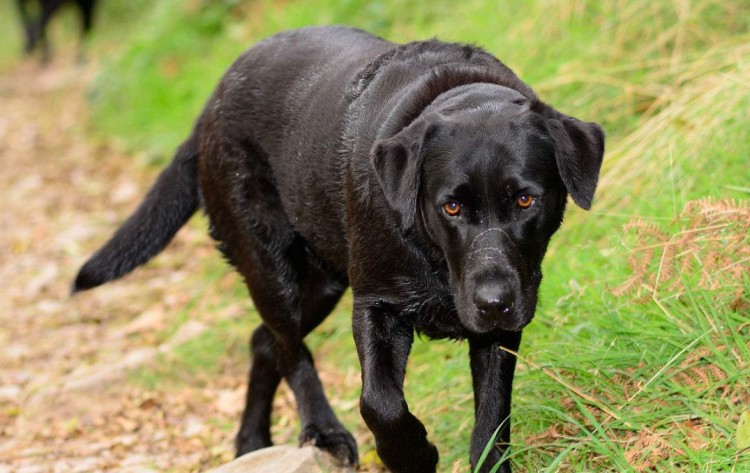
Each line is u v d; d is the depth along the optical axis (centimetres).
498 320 503
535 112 520
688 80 881
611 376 611
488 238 507
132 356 922
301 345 705
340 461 660
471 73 582
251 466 638
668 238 628
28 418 844
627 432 575
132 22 2616
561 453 542
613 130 898
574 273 730
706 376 573
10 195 1562
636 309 649
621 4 977
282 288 696
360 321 573
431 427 693
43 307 1113
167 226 760
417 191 526
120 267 745
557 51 992
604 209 789
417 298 562
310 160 635
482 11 1123
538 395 640
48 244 1316
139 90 1791
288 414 816
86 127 1906
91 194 1505
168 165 773
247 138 695
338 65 651
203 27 1798
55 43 3109
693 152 759
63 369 945
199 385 897
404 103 575
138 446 786
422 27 1227
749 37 856
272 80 685
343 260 637
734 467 498
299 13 1461
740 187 686
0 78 2673
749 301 609
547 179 516
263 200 692
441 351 774
